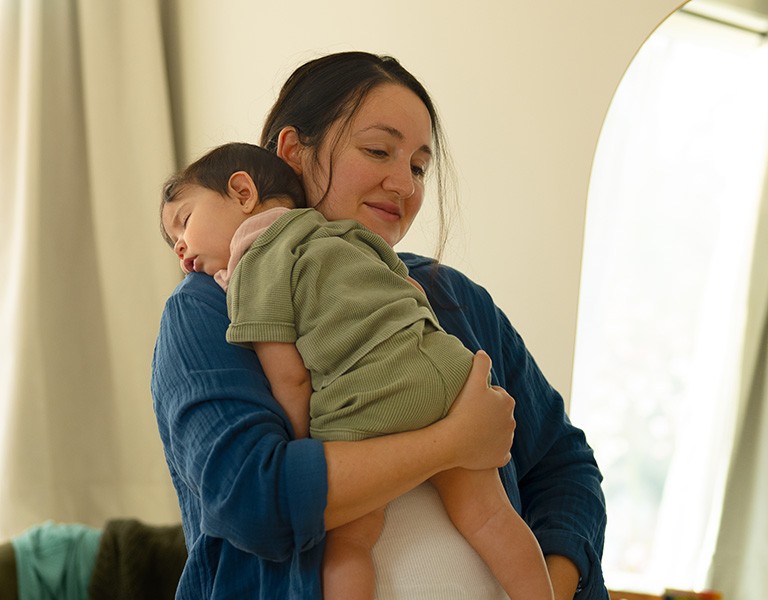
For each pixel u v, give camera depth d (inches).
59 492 123.2
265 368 42.4
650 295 74.0
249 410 39.9
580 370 76.9
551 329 78.5
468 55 85.4
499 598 42.6
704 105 71.0
